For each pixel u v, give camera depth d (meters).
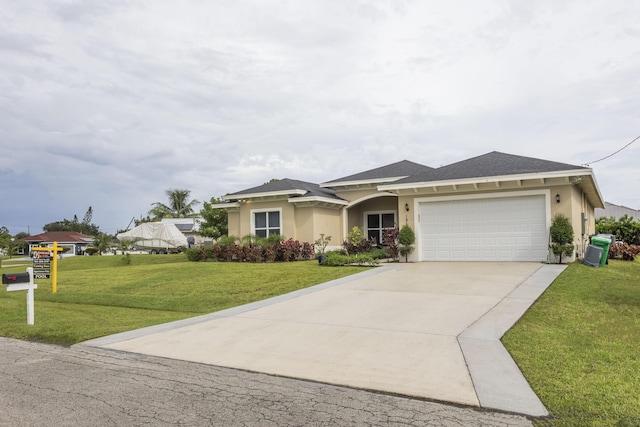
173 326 7.92
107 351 6.39
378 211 23.00
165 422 3.72
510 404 4.06
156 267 17.45
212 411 3.98
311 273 13.95
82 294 12.59
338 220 22.12
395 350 5.88
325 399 4.29
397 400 4.24
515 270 12.84
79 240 54.97
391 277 12.44
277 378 5.00
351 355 5.75
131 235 36.25
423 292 9.95
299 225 20.30
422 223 16.84
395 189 16.94
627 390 4.36
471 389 4.44
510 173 14.88
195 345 6.58
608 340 6.18
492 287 10.20
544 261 14.78
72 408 4.07
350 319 7.77
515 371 4.95
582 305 8.27
